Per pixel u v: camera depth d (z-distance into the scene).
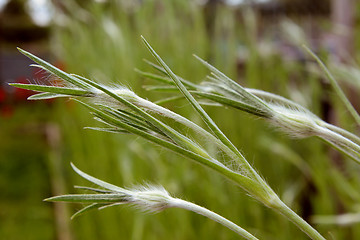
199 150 0.25
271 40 1.10
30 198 2.10
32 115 4.11
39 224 1.79
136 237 0.95
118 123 0.24
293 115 0.27
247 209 0.95
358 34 1.08
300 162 1.01
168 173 0.94
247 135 0.99
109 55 1.12
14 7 4.99
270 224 0.99
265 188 0.25
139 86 1.01
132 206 0.28
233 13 1.02
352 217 0.81
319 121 0.28
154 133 0.25
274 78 1.09
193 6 1.03
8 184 2.35
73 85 0.25
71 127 1.59
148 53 1.04
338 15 1.03
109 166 1.16
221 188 0.93
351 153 0.30
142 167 1.04
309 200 1.13
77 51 1.37
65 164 1.88
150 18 1.06
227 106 0.28
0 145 3.24
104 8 1.28
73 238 1.53
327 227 0.94
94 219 1.28
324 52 0.73
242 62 1.18
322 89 1.02
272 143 1.02
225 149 0.25
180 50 1.02
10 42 4.99
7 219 1.87
